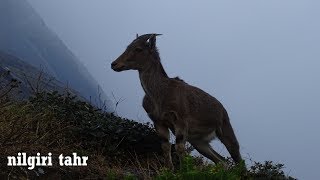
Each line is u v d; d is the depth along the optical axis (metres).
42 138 9.27
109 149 10.02
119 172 8.97
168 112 9.84
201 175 7.13
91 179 8.52
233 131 11.16
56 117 10.45
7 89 10.52
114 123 10.70
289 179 9.68
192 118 10.17
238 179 7.41
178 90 10.03
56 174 8.28
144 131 10.87
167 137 9.90
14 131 8.91
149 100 10.15
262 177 9.33
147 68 10.07
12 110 9.77
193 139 10.51
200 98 10.41
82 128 10.22
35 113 10.24
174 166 10.41
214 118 10.60
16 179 7.79
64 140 9.60
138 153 10.65
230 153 11.03
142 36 10.19
